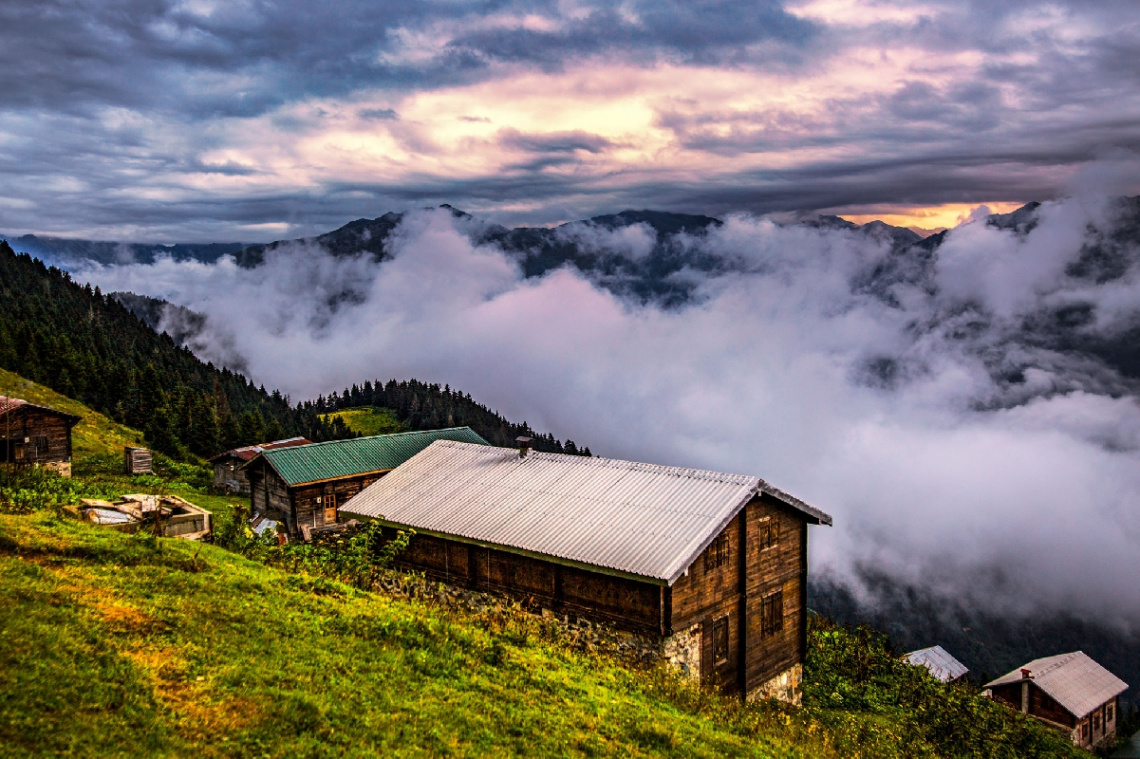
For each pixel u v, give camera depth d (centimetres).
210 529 2697
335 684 1416
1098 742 5950
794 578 3114
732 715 1905
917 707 3022
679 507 2734
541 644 2083
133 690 1212
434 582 3080
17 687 1128
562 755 1373
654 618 2444
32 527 1925
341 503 5128
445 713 1416
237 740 1159
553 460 3391
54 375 10275
